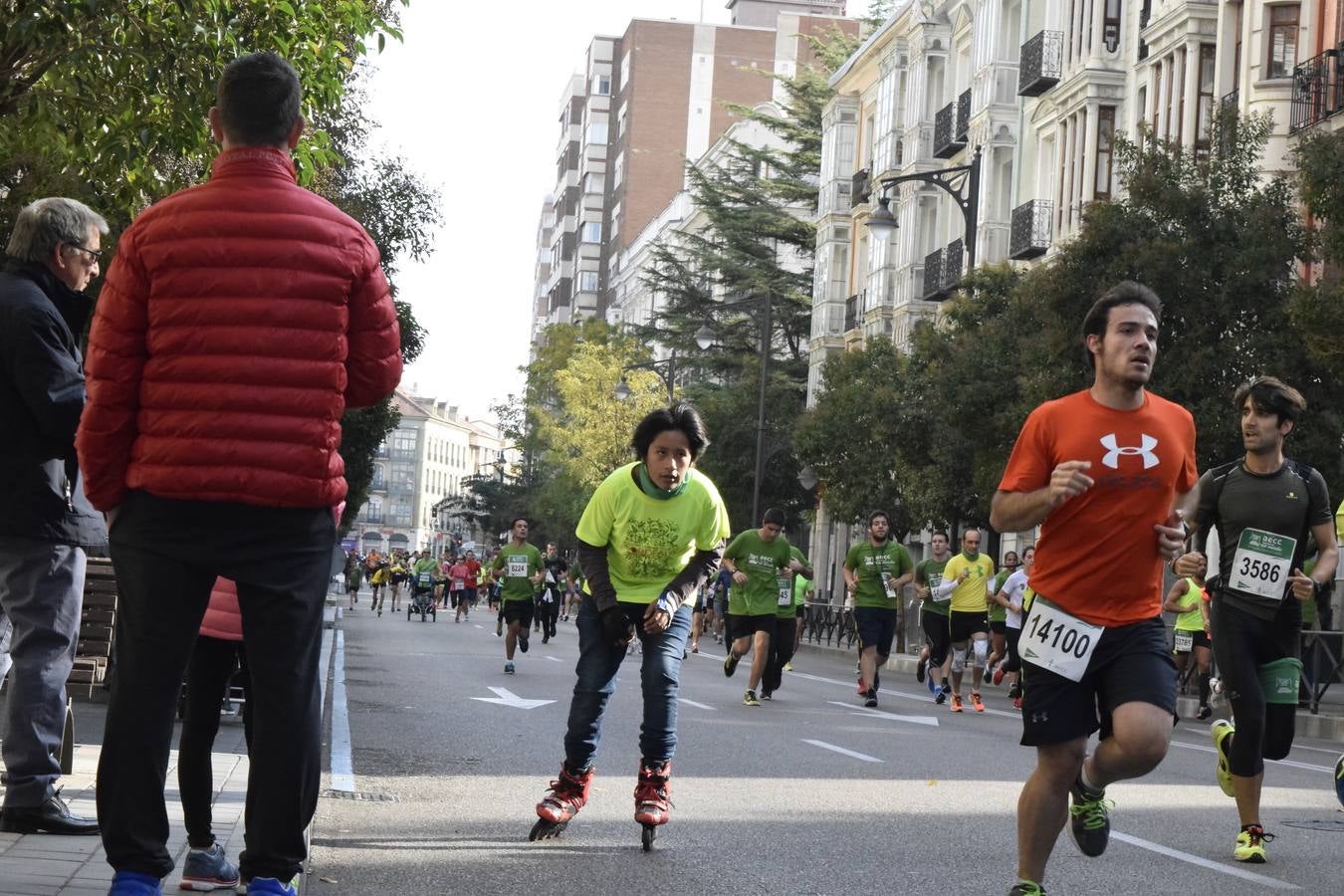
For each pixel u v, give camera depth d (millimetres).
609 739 14680
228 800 8805
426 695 19734
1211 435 27094
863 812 10758
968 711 22047
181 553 5348
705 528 9211
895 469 42594
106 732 5391
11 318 7188
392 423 45219
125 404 5387
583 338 93375
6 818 7348
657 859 8672
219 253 5328
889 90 62031
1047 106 47031
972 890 8117
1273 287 27672
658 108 133500
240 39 13430
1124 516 6715
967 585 22188
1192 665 25625
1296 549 9477
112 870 6531
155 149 14062
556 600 38500
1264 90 34406
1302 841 10180
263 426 5316
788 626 21953
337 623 46750
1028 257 47219
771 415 64188
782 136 77625
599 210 147625
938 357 39625
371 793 10836
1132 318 6746
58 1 12297
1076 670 6734
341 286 5422
